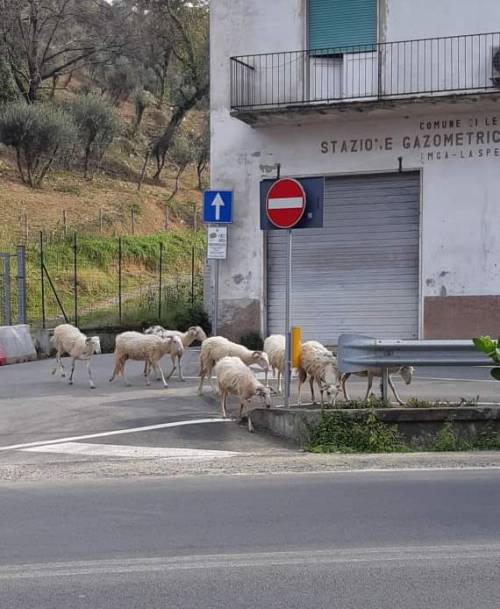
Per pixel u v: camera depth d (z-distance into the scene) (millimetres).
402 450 11141
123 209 42031
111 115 48094
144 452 11008
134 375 17703
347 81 21562
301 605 5551
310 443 11328
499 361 11477
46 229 36156
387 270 21453
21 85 48156
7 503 8477
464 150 20688
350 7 21562
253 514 7898
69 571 6297
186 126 59000
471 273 20625
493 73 20359
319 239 22000
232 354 14375
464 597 5684
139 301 27641
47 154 42656
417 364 12102
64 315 24266
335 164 21688
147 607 5551
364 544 6926
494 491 8758
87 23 51906
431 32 20844
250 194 22359
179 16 49000
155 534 7266
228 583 5992
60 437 11953
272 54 21984
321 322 21984
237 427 12328
